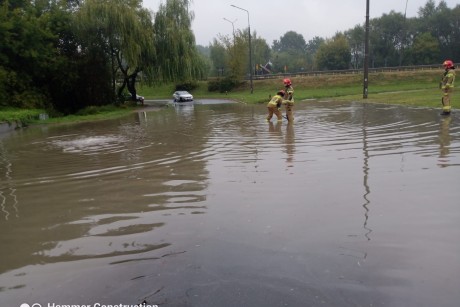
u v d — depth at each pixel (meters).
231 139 12.17
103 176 7.95
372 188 6.11
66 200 6.39
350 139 10.86
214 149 10.44
